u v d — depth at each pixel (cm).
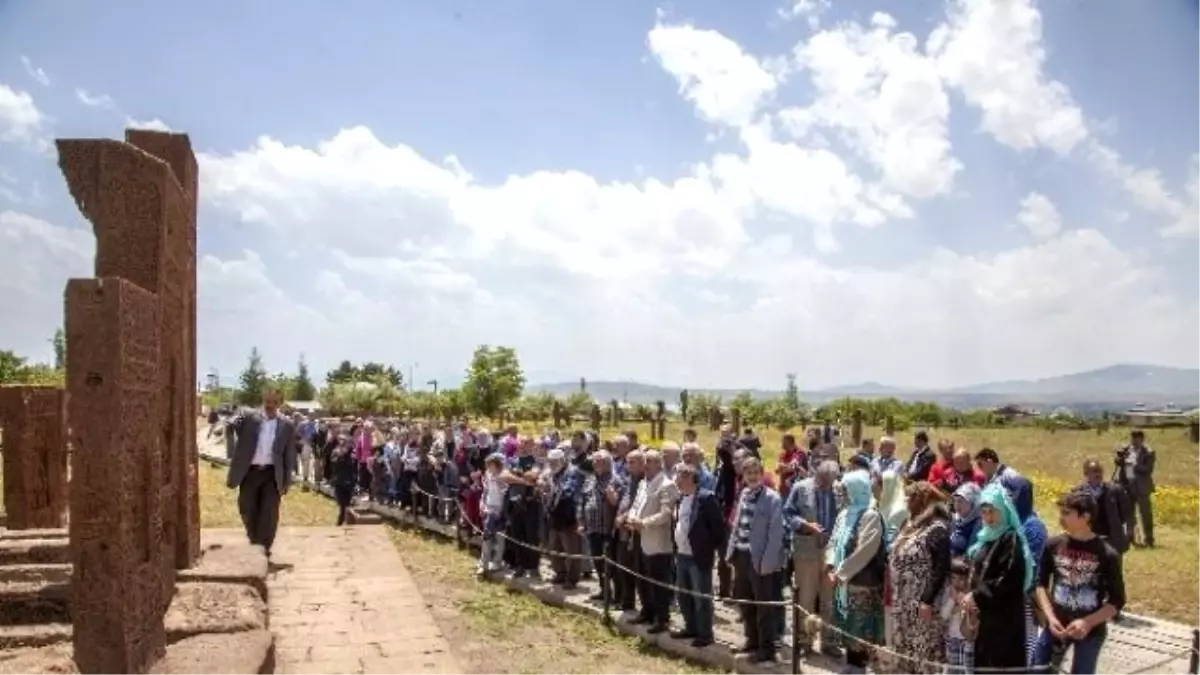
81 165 718
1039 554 806
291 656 941
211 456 3525
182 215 880
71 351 572
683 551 1021
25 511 1263
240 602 840
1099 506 1186
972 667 680
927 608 709
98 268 716
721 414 4678
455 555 1630
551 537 1350
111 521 577
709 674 948
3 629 759
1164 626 1106
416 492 1980
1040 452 3784
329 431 2609
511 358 5656
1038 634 759
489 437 1916
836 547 858
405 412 5741
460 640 1079
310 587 1225
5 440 1264
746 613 973
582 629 1134
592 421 4434
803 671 903
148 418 654
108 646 575
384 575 1303
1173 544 1717
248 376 6988
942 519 729
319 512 2191
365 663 920
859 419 3344
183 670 662
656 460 1103
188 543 952
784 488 1262
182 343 877
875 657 791
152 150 956
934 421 6088
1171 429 5212
